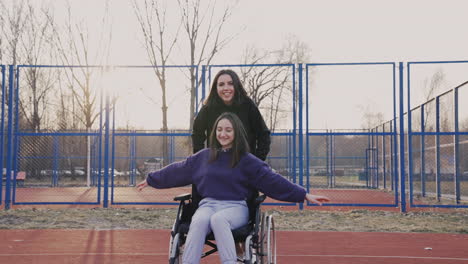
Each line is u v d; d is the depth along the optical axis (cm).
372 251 649
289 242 721
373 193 1798
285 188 372
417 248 675
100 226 891
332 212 1095
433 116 1491
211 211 364
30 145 2423
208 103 448
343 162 2744
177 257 352
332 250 655
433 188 1636
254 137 448
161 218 1003
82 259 582
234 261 338
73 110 2955
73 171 2622
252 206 385
